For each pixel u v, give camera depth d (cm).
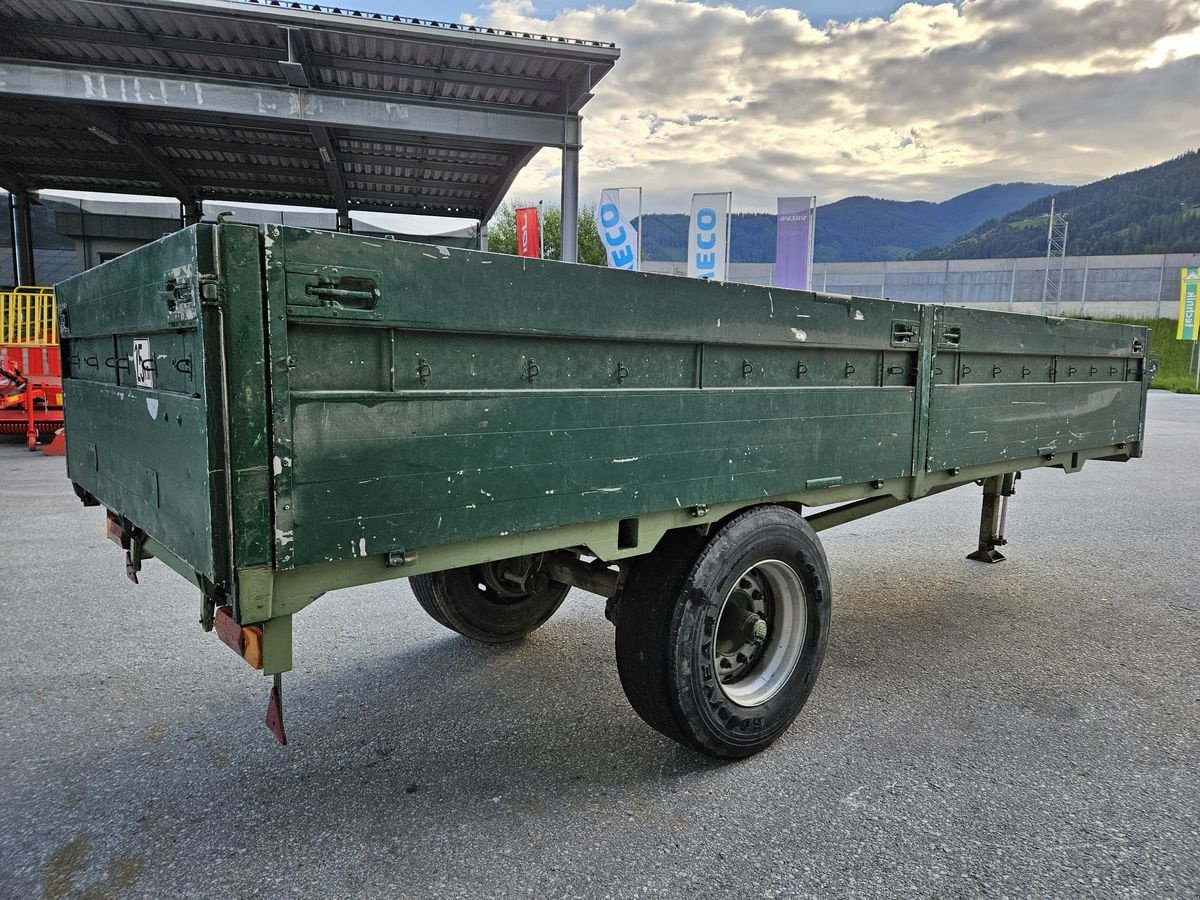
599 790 278
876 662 404
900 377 354
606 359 245
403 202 1697
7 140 1291
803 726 330
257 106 980
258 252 174
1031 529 731
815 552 315
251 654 195
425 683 369
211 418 177
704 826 255
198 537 192
